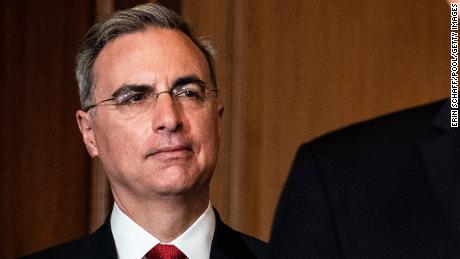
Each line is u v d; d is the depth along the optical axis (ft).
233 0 18.51
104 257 13.21
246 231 18.24
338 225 7.29
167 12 13.80
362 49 18.57
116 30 13.64
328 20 18.70
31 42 18.25
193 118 13.08
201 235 13.21
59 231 18.01
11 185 18.15
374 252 7.17
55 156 18.12
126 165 13.01
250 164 18.37
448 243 7.02
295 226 7.41
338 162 7.47
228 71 18.43
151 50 13.34
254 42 18.52
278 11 18.66
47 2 18.28
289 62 18.61
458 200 7.03
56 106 18.16
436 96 18.31
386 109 18.45
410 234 7.14
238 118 18.33
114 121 13.19
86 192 18.02
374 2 18.61
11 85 18.19
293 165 7.62
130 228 13.12
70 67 18.15
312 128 18.54
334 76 18.60
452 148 7.17
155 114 12.93
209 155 13.16
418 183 7.28
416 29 18.47
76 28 18.12
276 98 18.53
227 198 18.26
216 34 18.45
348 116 18.51
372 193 7.32
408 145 7.43
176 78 13.19
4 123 18.15
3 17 18.19
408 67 18.44
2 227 18.03
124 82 13.19
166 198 12.88
